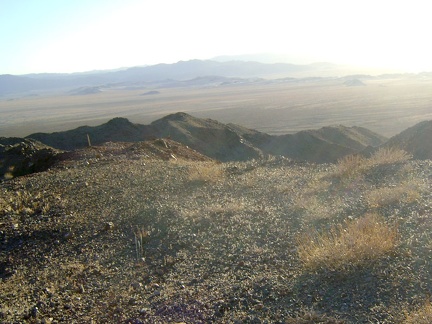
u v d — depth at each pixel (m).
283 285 6.20
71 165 18.55
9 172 26.00
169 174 14.70
